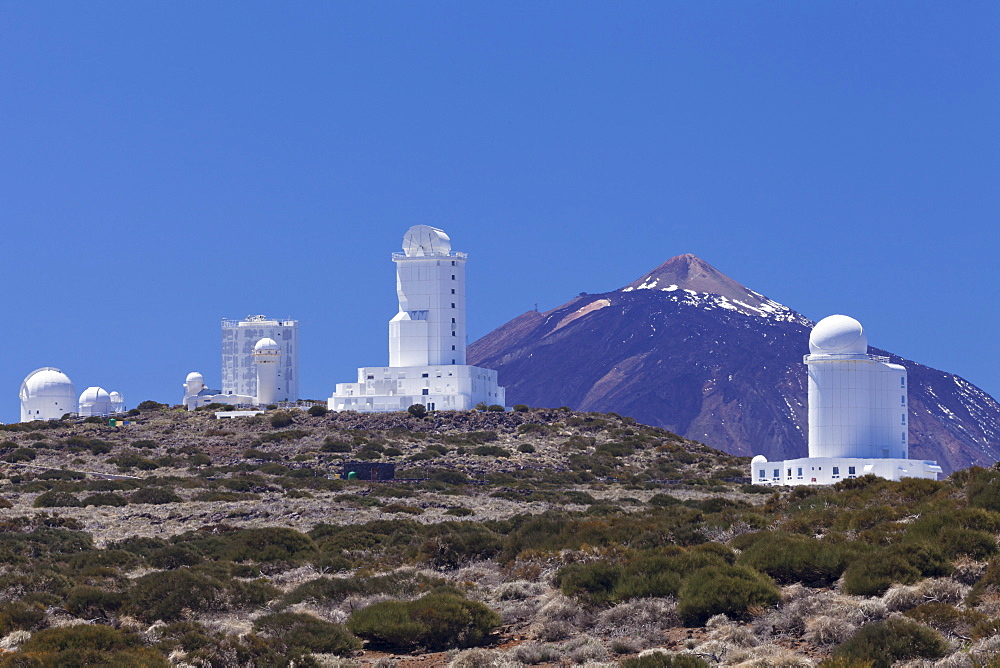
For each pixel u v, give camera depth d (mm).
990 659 98500
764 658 107375
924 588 120500
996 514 141500
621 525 185375
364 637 130375
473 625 131000
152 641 125562
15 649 121688
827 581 134875
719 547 147500
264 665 117312
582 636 124688
